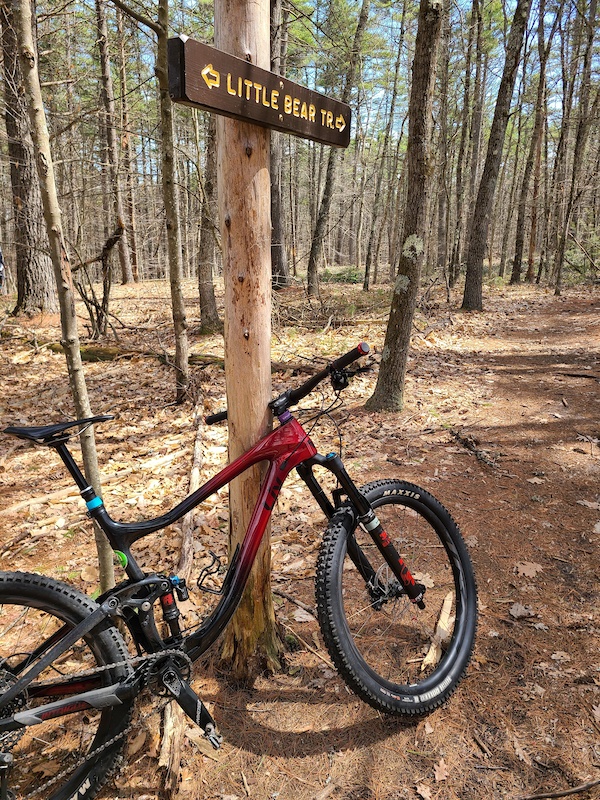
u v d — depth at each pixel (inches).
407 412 216.7
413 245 197.2
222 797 70.6
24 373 280.1
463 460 172.4
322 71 538.0
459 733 79.9
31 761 75.4
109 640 67.6
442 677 84.2
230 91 63.2
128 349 312.5
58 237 77.2
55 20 297.3
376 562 110.5
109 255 328.2
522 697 85.2
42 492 159.8
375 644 97.6
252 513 82.4
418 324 386.3
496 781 72.5
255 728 80.9
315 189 1089.4
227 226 74.9
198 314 431.2
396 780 73.0
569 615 102.3
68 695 66.9
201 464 169.6
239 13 67.1
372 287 613.6
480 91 711.1
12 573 64.9
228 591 74.7
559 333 379.9
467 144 753.6
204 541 131.4
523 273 913.5
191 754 76.5
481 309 466.3
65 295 79.6
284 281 510.3
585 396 234.2
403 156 666.2
